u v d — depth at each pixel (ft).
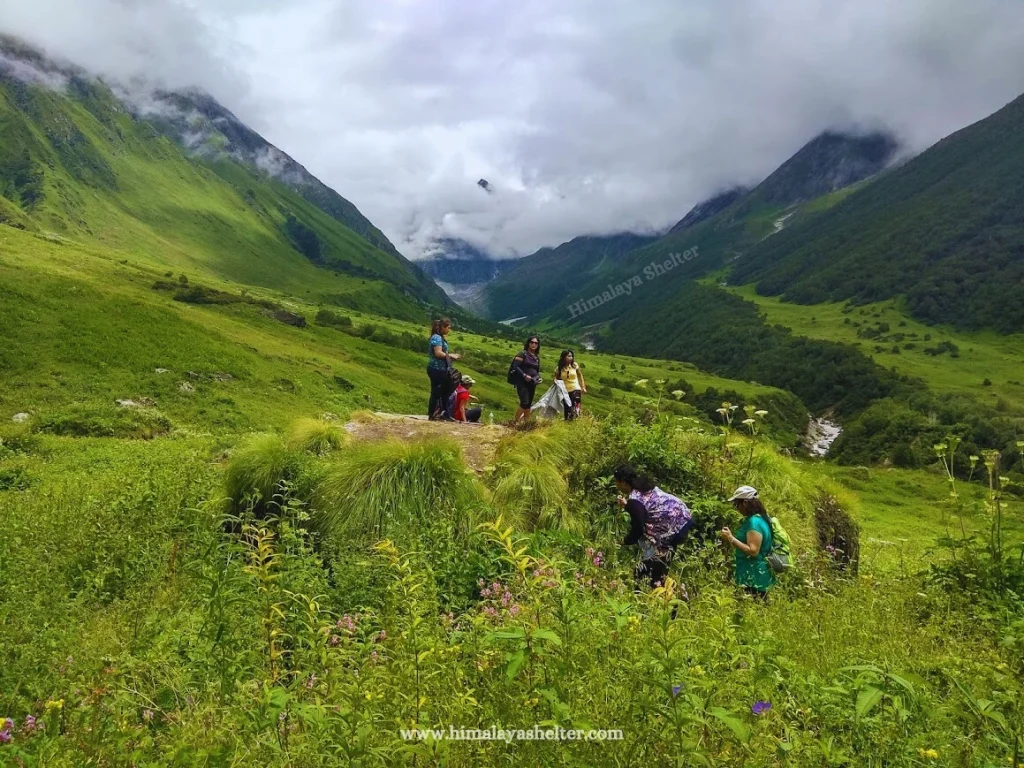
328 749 8.79
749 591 22.82
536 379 48.03
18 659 16.14
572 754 8.41
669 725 8.32
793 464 39.11
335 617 17.51
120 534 27.09
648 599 15.49
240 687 11.48
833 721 10.27
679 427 35.86
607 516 29.58
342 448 37.70
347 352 322.96
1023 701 10.87
